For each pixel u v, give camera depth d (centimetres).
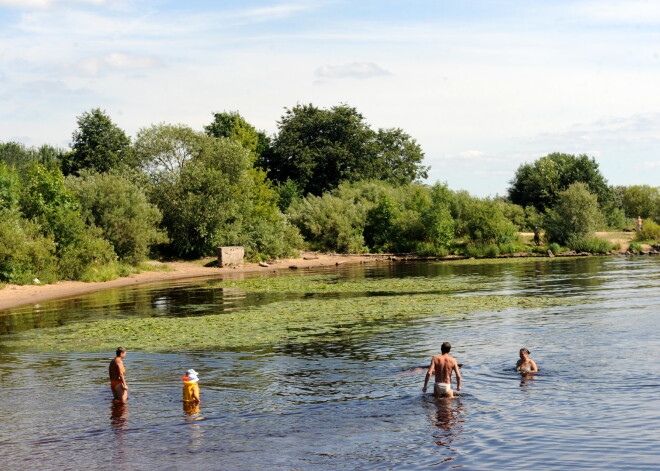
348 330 2412
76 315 3050
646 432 1244
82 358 2030
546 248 6712
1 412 1462
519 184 9294
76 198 5366
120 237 5519
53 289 4247
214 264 6106
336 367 1822
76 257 4788
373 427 1320
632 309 2753
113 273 4969
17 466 1148
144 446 1239
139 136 6569
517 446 1195
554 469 1087
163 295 3866
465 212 7269
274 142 10056
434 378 1678
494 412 1395
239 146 6606
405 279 4491
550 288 3675
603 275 4409
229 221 6538
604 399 1459
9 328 2700
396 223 7394
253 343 2197
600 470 1077
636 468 1081
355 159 9931
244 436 1284
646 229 7262
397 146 11069
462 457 1150
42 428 1349
